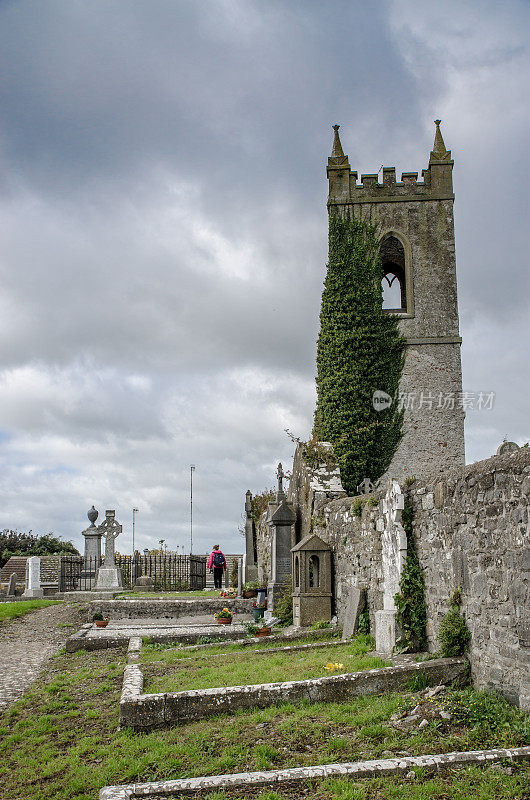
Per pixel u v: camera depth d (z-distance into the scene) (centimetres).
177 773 690
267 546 2469
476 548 884
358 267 2752
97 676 1181
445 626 946
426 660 959
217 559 2917
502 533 814
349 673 895
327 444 2131
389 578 1136
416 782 624
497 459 834
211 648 1359
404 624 1077
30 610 2241
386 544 1160
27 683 1189
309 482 1966
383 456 2623
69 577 3275
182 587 3388
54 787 704
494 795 593
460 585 936
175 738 795
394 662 995
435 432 2653
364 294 2725
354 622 1312
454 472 968
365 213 2833
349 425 2627
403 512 1130
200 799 616
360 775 642
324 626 1492
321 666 1043
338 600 1527
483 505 866
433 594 1037
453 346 2727
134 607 2070
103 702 1005
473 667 888
